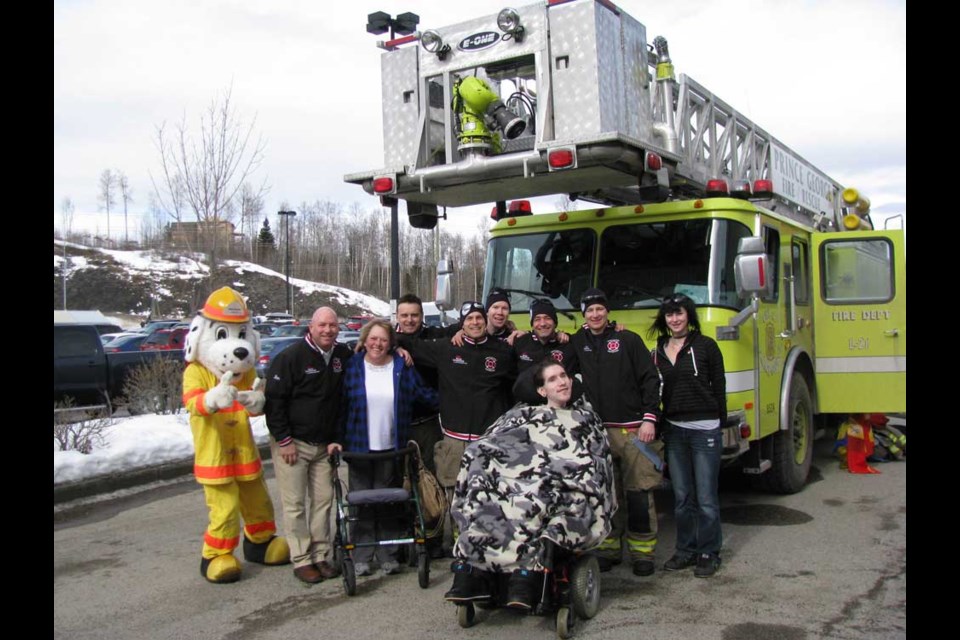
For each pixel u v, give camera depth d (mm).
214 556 5648
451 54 6742
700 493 5547
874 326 8547
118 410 12508
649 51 7215
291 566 6016
